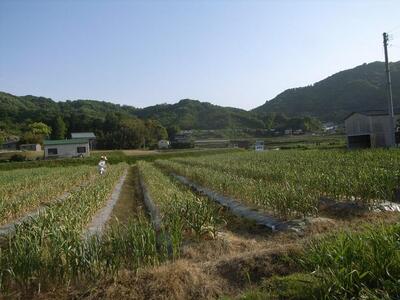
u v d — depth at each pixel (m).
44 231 9.34
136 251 8.45
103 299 7.43
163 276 7.81
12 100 165.12
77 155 76.25
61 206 13.35
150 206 18.06
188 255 9.50
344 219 12.34
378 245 6.89
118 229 9.25
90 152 85.00
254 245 10.21
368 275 6.54
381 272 6.54
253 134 135.00
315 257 7.34
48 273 8.12
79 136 104.25
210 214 11.00
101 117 144.62
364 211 12.73
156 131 121.75
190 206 11.39
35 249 8.31
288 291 6.99
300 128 126.94
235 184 17.83
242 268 8.16
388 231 7.78
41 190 21.98
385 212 12.55
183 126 165.25
